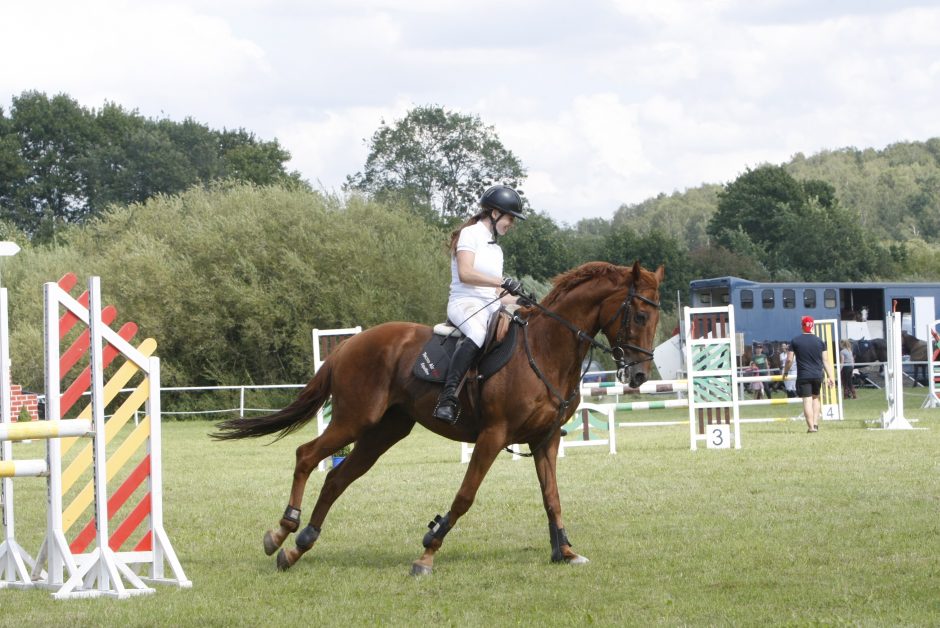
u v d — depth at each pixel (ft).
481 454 26.89
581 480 45.73
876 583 24.06
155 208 140.56
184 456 66.74
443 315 128.06
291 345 123.54
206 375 124.06
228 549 31.48
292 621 21.68
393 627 20.98
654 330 27.27
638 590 24.02
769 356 150.51
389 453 64.75
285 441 82.12
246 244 125.08
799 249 291.38
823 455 53.72
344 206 133.28
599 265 27.61
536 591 24.18
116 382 26.45
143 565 28.96
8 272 137.90
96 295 25.52
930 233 527.40
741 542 29.66
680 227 541.75
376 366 28.53
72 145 245.04
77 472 26.27
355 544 31.91
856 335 159.74
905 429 70.74
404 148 248.93
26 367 123.95
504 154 252.21
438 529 26.81
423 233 134.82
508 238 239.50
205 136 254.27
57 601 24.36
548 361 27.20
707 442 61.16
